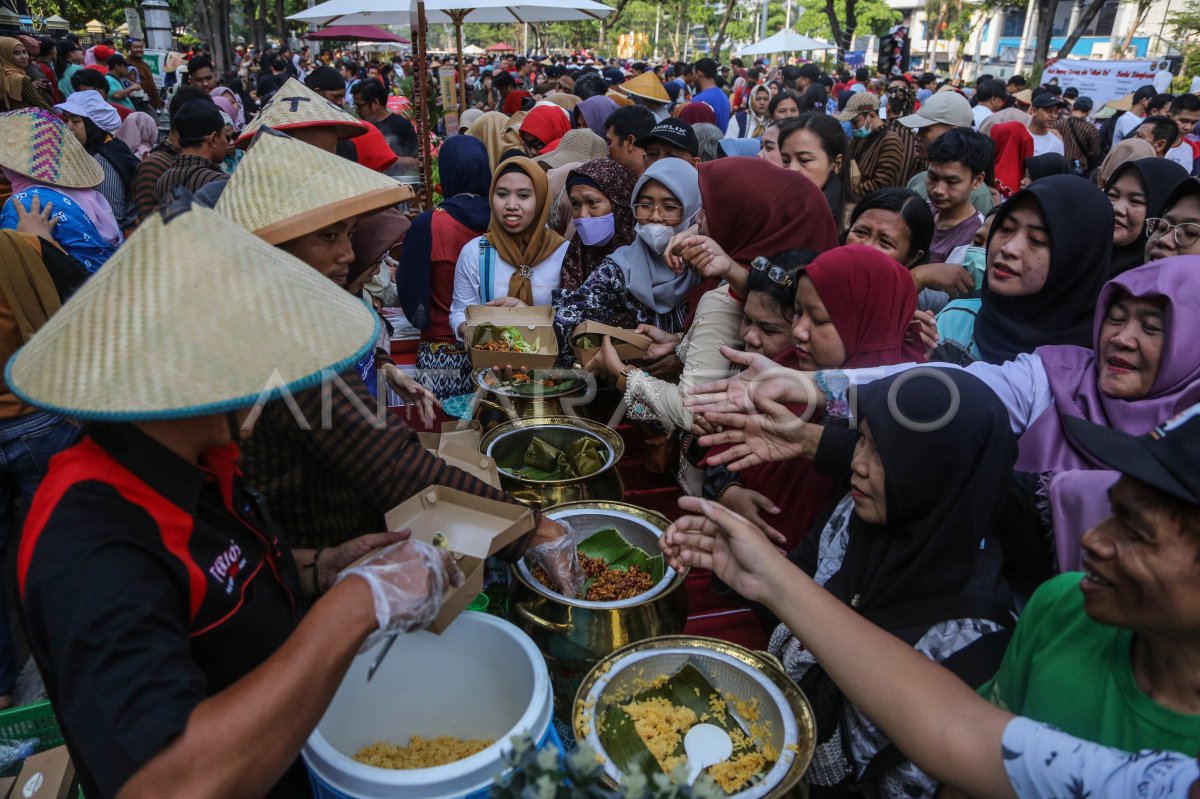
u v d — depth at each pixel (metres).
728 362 2.33
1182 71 20.28
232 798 0.86
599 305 2.86
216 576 1.09
